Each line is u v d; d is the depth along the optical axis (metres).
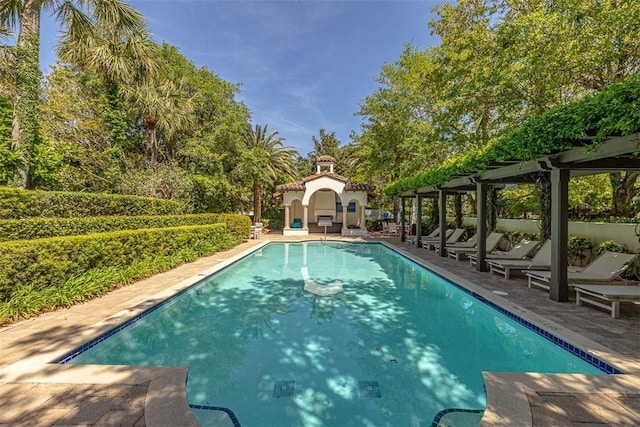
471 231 15.84
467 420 3.09
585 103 4.36
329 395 3.50
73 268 6.36
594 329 4.61
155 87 15.83
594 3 8.10
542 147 5.36
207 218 15.21
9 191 7.07
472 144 14.15
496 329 5.46
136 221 10.24
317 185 22.97
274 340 5.00
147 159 18.41
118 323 4.84
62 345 4.06
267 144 28.38
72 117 13.73
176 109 16.53
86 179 14.27
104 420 2.61
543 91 9.81
